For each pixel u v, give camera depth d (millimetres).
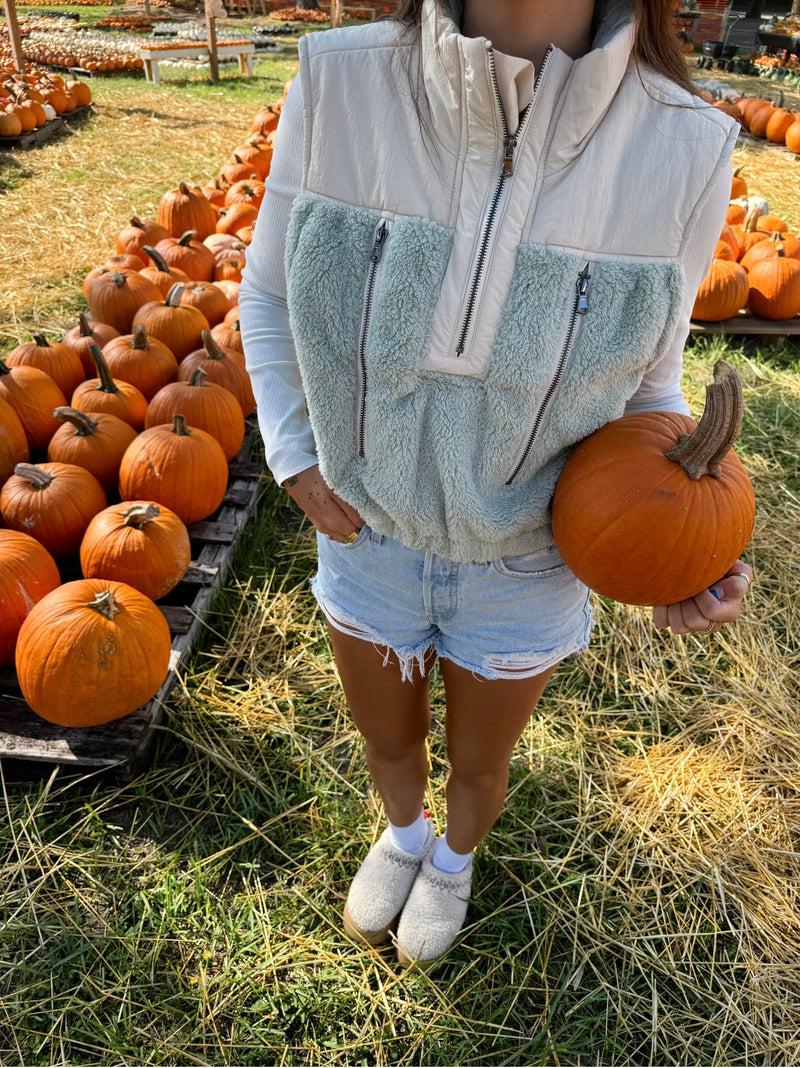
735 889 2283
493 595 1423
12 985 1973
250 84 12305
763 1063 1950
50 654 2256
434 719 2695
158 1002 1964
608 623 3137
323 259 1188
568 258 1114
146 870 2232
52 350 3496
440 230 1134
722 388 1190
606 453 1275
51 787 2385
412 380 1203
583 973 2100
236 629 2963
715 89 11664
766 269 5367
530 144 1066
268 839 2307
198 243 4820
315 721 2688
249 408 3758
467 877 2098
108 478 3133
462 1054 1920
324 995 1999
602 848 2373
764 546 3564
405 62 1092
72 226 6375
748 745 2699
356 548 1455
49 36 14055
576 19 1094
